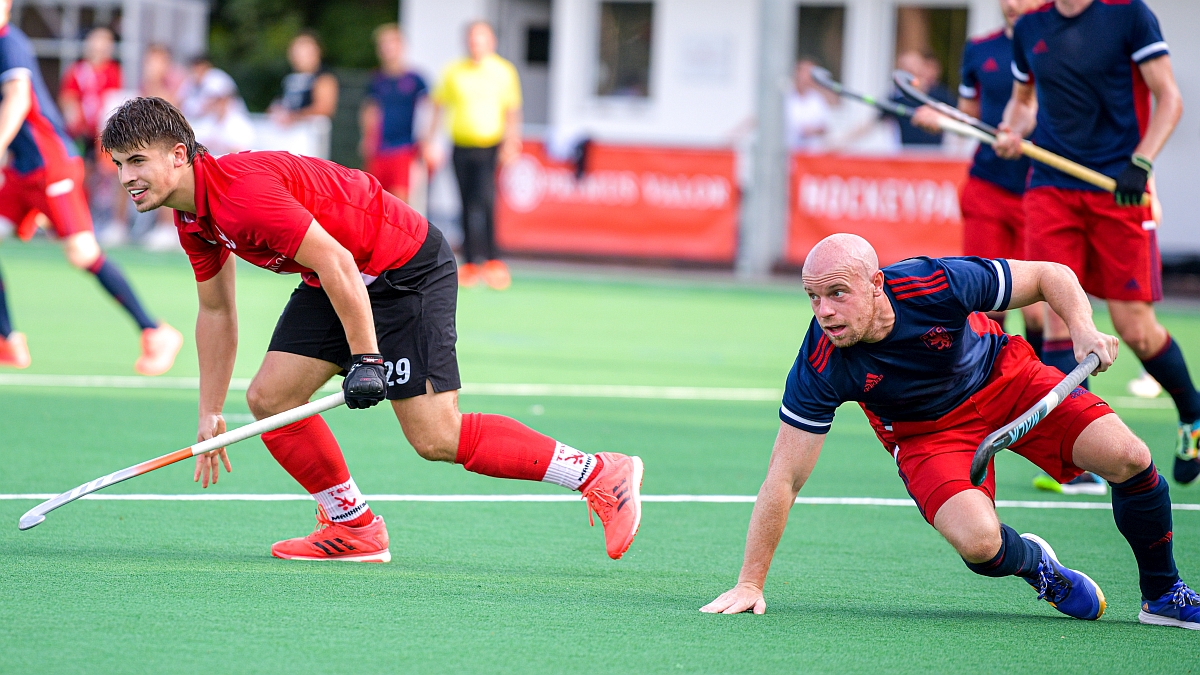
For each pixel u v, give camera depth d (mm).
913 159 54250
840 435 27031
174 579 15383
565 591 15469
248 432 15109
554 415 27797
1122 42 22016
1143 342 22328
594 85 71625
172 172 14383
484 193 52031
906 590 16094
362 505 16703
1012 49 25094
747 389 32094
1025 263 14336
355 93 76500
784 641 13633
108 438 23938
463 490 21047
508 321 43406
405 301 15766
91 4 73500
